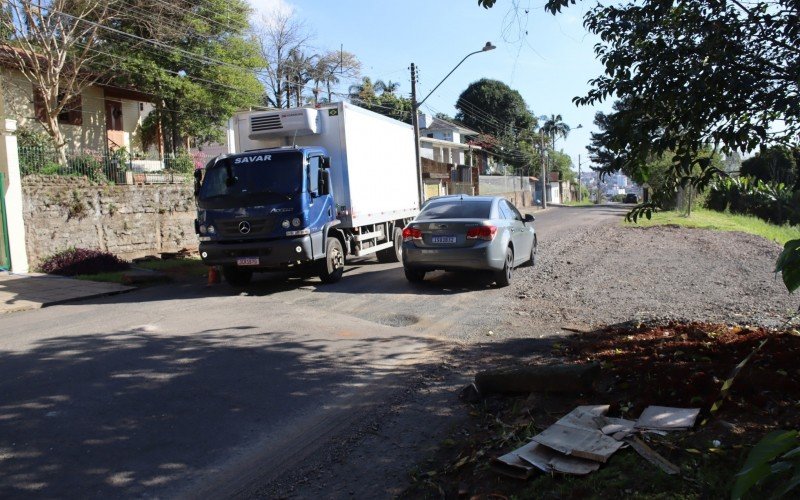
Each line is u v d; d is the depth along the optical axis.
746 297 9.14
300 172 10.92
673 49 4.25
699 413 4.14
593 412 4.33
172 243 18.53
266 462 4.29
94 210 16.02
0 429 4.77
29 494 3.80
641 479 3.35
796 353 5.01
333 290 11.12
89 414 5.06
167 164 21.16
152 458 4.31
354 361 6.59
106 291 11.46
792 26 4.04
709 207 33.16
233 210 10.82
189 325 8.27
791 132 4.32
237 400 5.41
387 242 15.44
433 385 5.82
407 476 4.05
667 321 7.68
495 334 7.65
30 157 15.59
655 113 4.39
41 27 18.83
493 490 3.61
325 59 39.88
